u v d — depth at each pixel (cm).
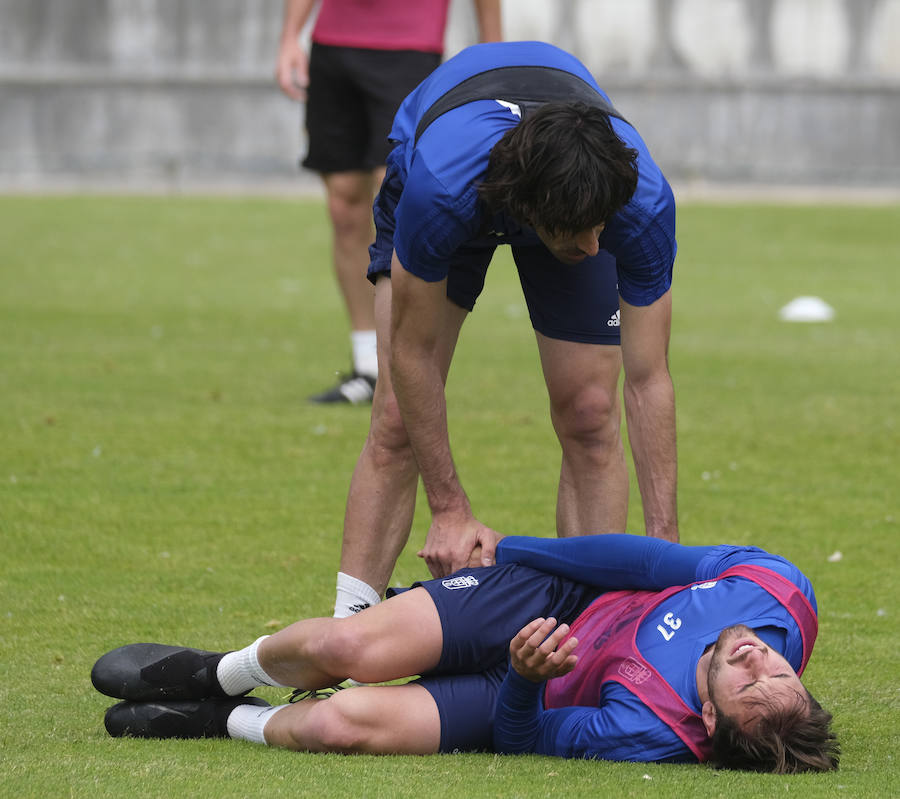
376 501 1600
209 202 8394
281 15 10781
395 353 1410
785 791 1116
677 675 1249
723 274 5684
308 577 1827
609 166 1217
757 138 10819
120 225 6969
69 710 1363
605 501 1686
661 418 1417
